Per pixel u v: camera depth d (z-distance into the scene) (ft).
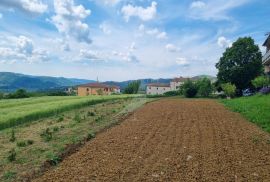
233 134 59.21
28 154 44.19
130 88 361.92
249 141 53.01
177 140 53.31
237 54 244.01
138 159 41.29
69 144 48.83
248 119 80.28
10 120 72.18
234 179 33.96
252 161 40.83
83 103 123.85
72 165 38.86
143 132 61.05
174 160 40.83
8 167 38.32
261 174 35.70
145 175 35.01
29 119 80.94
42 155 42.86
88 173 35.76
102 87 448.65
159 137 55.93
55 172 36.27
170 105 128.26
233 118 82.79
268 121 71.67
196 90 265.75
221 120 78.59
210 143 51.13
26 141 53.72
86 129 64.44
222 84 233.35
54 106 106.93
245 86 247.91
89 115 90.58
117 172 36.04
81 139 52.54
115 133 60.18
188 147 48.14
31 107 103.71
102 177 34.40
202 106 122.31
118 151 45.57
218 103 142.92
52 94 282.15
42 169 37.42
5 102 138.82
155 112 97.66
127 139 54.19
